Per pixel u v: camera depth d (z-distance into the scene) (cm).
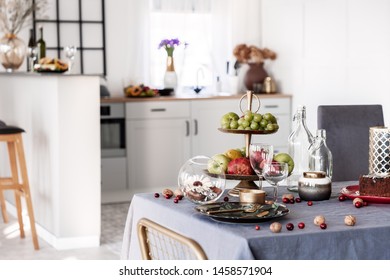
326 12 667
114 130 672
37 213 545
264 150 271
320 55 679
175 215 256
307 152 297
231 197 284
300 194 277
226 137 716
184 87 762
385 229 229
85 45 720
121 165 678
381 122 376
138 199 286
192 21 757
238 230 225
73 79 488
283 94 724
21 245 507
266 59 754
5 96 622
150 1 739
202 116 704
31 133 550
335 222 237
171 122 692
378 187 271
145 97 691
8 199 635
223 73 771
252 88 743
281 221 239
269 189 302
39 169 535
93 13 721
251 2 772
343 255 224
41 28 621
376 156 292
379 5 601
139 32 735
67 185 493
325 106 372
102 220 593
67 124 489
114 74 731
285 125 728
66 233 495
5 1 679
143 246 216
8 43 591
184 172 268
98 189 501
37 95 530
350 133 371
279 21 738
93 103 495
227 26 768
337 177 368
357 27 629
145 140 685
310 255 221
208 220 240
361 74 627
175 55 748
